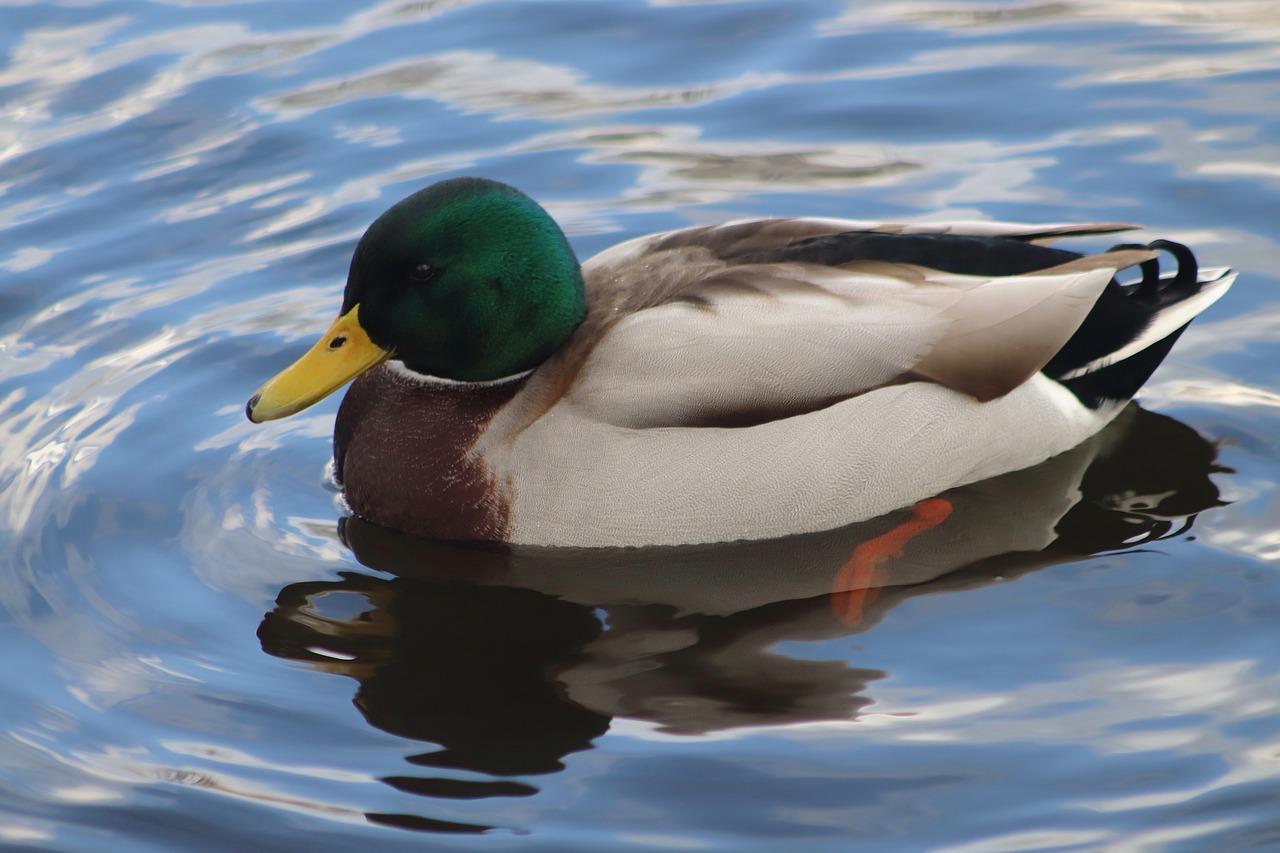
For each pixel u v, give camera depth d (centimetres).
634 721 952
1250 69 1617
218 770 921
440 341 1133
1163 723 925
